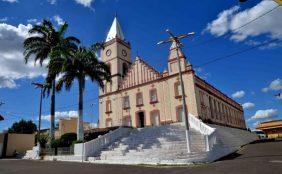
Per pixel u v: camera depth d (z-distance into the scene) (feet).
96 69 88.38
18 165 60.90
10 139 123.44
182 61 118.83
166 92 120.88
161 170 44.52
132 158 58.49
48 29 105.40
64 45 101.71
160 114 120.06
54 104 95.25
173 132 79.10
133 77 135.95
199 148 63.16
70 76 83.66
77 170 48.14
